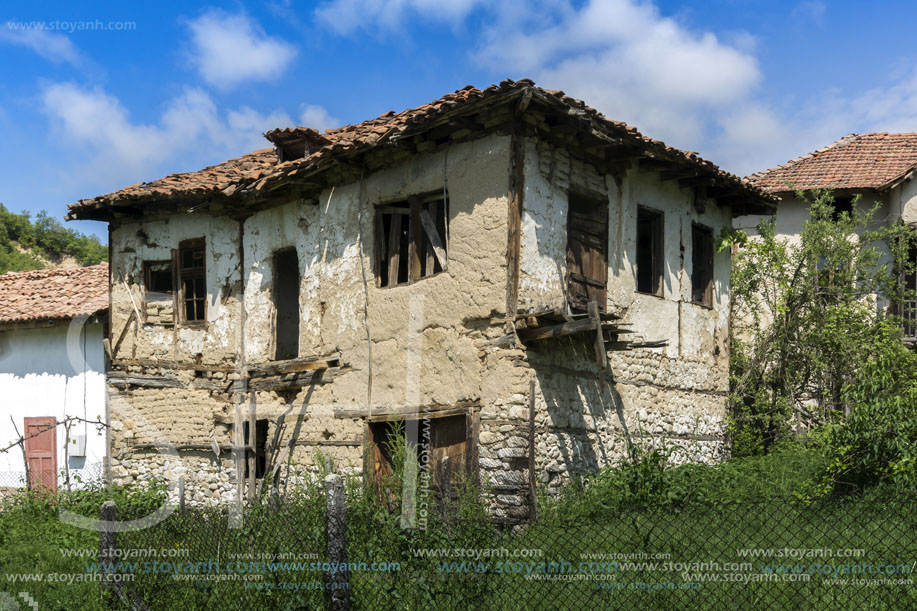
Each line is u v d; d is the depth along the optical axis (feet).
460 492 31.68
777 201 46.68
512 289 33.78
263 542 23.61
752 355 50.39
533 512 31.99
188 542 25.41
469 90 34.32
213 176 47.09
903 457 27.66
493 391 33.88
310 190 41.93
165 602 23.98
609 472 32.27
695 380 43.68
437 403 35.68
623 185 39.75
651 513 25.77
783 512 25.02
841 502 24.97
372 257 38.91
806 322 49.39
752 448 45.83
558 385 35.01
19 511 38.14
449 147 36.27
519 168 34.17
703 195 44.65
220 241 45.50
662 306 41.70
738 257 51.93
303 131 44.39
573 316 32.68
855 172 60.95
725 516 25.16
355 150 36.94
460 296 35.29
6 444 51.72
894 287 53.21
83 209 47.42
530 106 33.12
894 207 58.03
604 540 24.30
